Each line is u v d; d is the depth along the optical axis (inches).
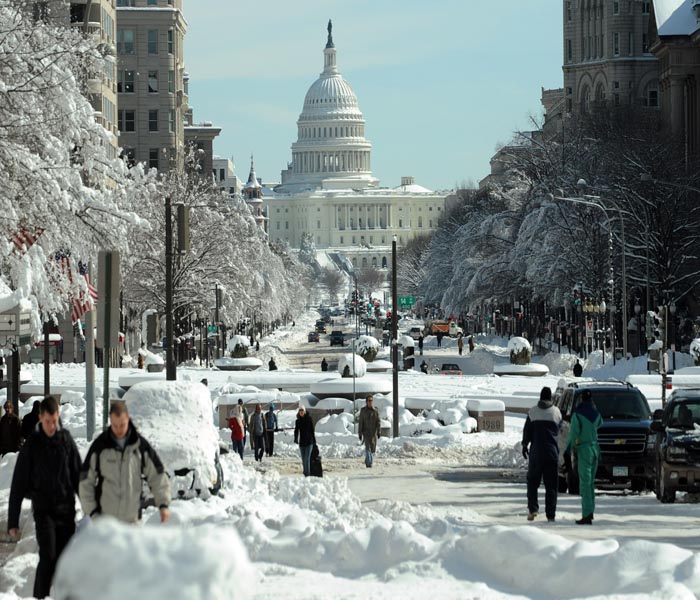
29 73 3442.4
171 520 1700.3
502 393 6756.9
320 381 6422.2
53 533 1347.2
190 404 2022.6
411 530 1558.8
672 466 2741.1
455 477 3543.3
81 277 3609.7
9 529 1344.7
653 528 2190.0
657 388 6348.4
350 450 4473.4
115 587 601.6
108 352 2316.7
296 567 1541.6
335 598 1295.5
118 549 613.3
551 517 2322.8
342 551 1539.1
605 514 2436.0
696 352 7623.0
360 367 7027.6
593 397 3181.6
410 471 3762.3
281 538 1617.9
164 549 617.3
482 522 2262.6
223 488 2169.0
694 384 6471.5
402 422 5369.1
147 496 1866.4
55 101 3501.5
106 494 1298.0
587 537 2043.6
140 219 3649.1
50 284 3612.2
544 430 2325.3
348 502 2301.9
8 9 3467.0
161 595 599.5
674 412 2881.4
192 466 1968.5
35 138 3491.6
